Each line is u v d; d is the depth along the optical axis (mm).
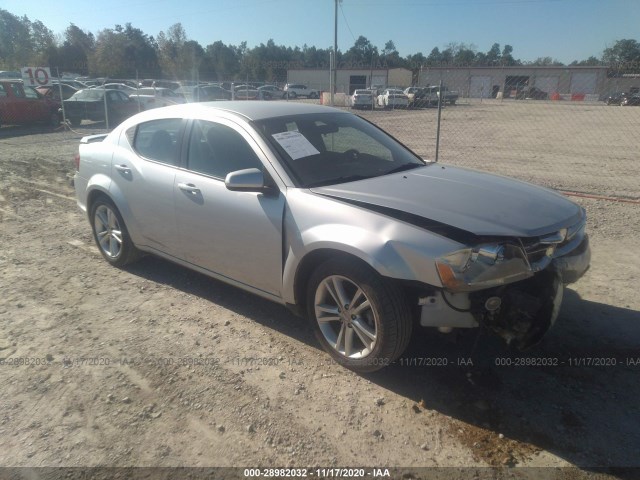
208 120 4059
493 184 3691
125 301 4371
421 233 2883
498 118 25312
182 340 3730
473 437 2742
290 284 3436
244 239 3648
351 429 2811
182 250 4227
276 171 3523
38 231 6418
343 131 4270
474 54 67125
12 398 3096
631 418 2877
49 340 3748
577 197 7906
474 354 3502
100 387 3191
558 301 3049
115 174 4688
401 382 3211
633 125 21922
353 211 3127
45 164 11234
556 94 33375
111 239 5016
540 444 2686
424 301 2910
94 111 18766
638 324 3879
